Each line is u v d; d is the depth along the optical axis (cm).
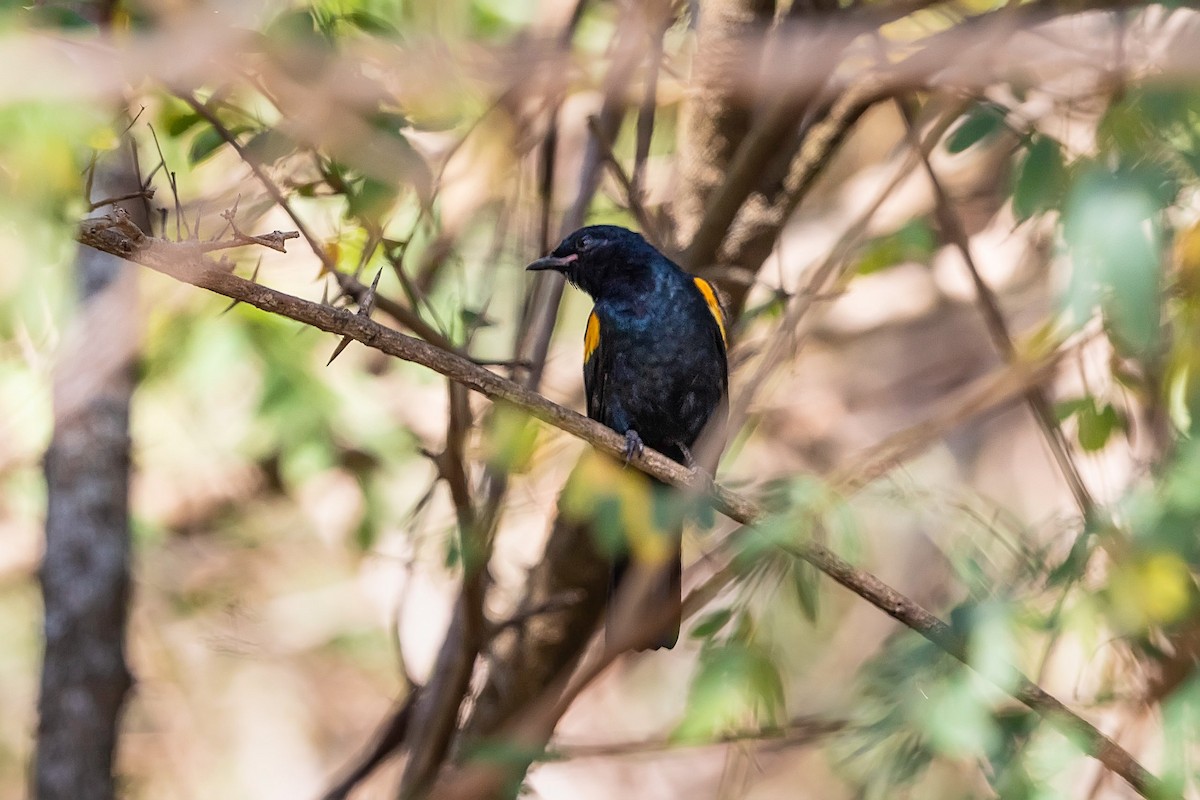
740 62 990
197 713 1914
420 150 1018
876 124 1706
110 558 1112
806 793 1648
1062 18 883
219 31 805
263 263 1184
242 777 1905
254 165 853
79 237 642
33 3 762
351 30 902
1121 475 1070
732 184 1020
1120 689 938
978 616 781
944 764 982
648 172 1354
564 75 1035
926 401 1781
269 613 1917
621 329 1102
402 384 1575
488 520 970
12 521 1723
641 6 1044
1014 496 1661
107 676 1108
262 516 1881
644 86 1186
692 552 1383
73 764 1088
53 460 1122
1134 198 656
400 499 1616
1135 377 907
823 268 1058
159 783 1873
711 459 1066
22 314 892
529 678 1088
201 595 1862
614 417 1132
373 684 2042
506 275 1349
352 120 852
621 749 967
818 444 1748
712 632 898
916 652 824
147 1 789
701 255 1073
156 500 1766
